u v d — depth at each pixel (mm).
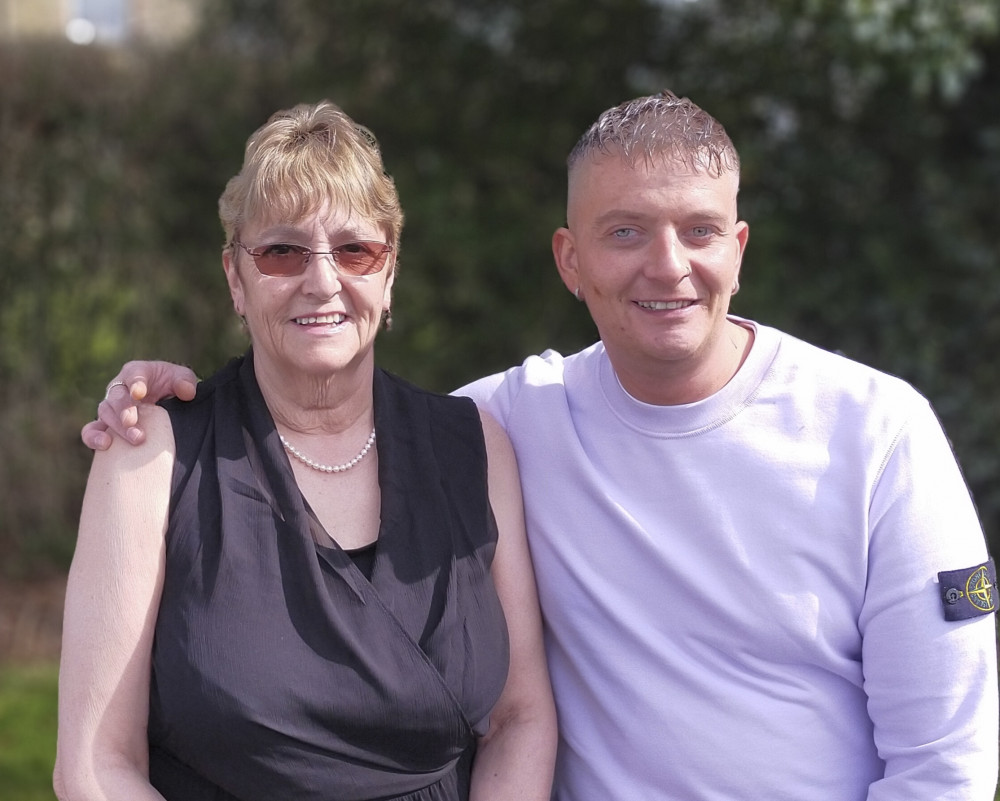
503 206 5836
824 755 1949
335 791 1784
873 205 5707
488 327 5812
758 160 5566
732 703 1929
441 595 1866
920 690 1871
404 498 1910
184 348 5879
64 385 5777
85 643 1767
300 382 1906
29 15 9562
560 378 2145
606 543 2008
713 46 5719
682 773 1941
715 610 1940
